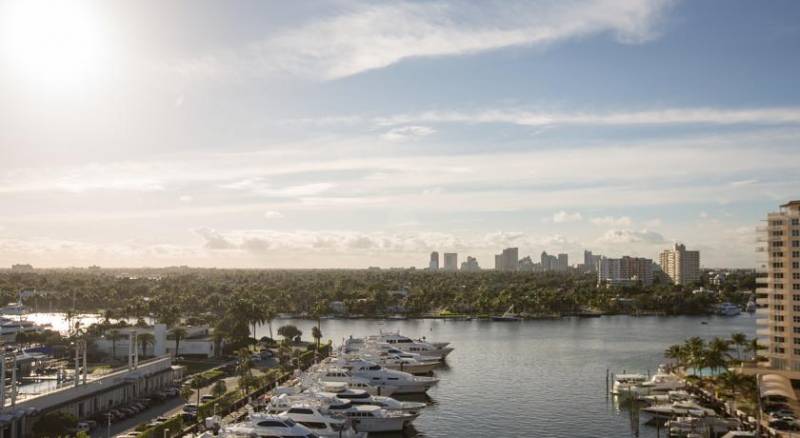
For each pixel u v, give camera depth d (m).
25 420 122.88
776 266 195.88
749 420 144.88
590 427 148.00
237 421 136.75
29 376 170.38
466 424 151.12
